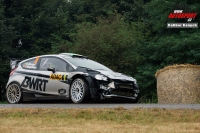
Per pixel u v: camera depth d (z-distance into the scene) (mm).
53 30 73438
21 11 73562
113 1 83312
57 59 26219
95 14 79438
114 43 54219
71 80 25062
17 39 71000
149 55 55000
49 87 25812
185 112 17875
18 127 15766
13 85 27312
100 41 54250
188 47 48969
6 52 64312
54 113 18797
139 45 56438
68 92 25094
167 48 50719
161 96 35656
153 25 59969
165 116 17453
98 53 53656
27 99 26734
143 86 51219
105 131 14469
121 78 25031
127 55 54438
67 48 62531
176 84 34781
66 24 75250
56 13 77812
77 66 25422
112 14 64438
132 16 73688
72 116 18109
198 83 34594
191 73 34562
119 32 57062
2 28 64375
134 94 25609
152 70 51625
